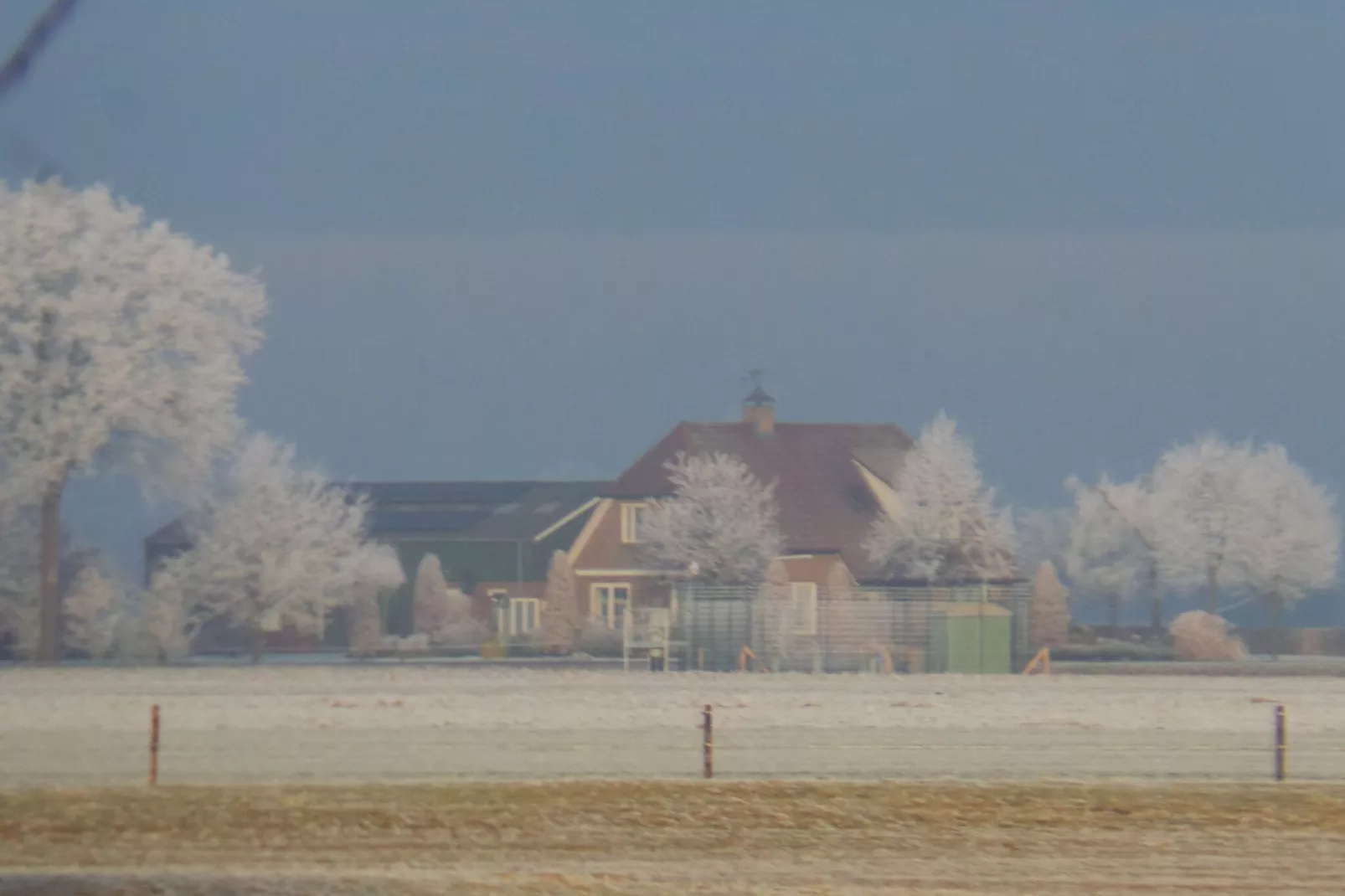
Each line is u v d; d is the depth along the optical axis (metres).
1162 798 83.38
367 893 61.25
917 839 74.69
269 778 89.88
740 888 63.75
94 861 68.06
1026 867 69.00
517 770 93.94
